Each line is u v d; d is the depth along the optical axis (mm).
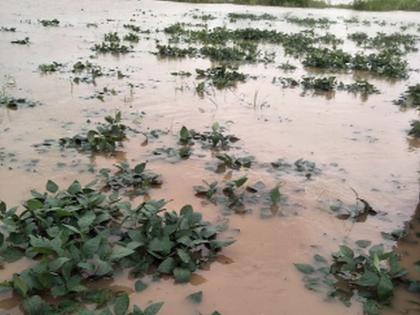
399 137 7160
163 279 3689
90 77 9625
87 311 3066
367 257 3908
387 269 3941
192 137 6559
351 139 6949
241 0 28312
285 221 4605
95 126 6832
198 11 23594
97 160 5746
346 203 5004
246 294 3568
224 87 9531
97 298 3404
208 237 4113
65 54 11719
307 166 5844
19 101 7730
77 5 22078
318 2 30062
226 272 3814
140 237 3926
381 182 5551
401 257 4129
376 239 4375
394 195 5242
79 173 5367
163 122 7207
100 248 3758
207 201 4910
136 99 8320
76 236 4059
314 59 12305
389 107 8812
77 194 4496
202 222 4293
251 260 3982
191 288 3602
